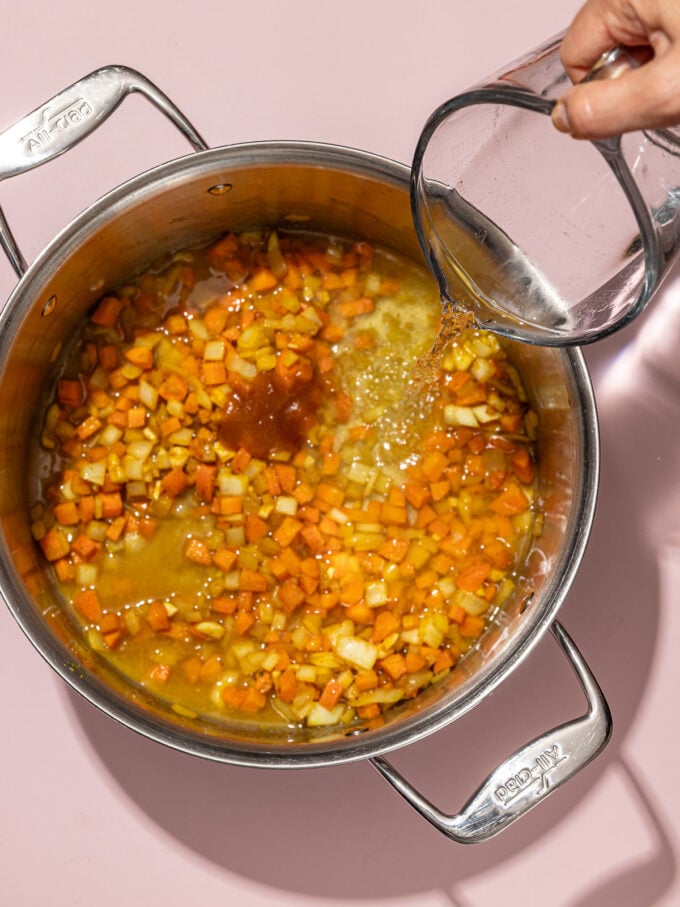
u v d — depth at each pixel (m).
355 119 0.47
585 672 0.36
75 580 0.42
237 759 0.35
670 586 0.46
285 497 0.43
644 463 0.46
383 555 0.42
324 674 0.41
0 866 0.44
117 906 0.44
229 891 0.45
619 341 0.47
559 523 0.39
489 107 0.31
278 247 0.44
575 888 0.45
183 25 0.47
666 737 0.46
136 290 0.44
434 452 0.43
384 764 0.36
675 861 0.45
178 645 0.42
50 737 0.44
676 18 0.26
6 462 0.40
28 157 0.37
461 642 0.42
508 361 0.44
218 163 0.37
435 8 0.47
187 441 0.42
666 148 0.29
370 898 0.45
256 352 0.43
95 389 0.43
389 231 0.42
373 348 0.44
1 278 0.45
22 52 0.46
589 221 0.31
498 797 0.35
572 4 0.47
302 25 0.47
